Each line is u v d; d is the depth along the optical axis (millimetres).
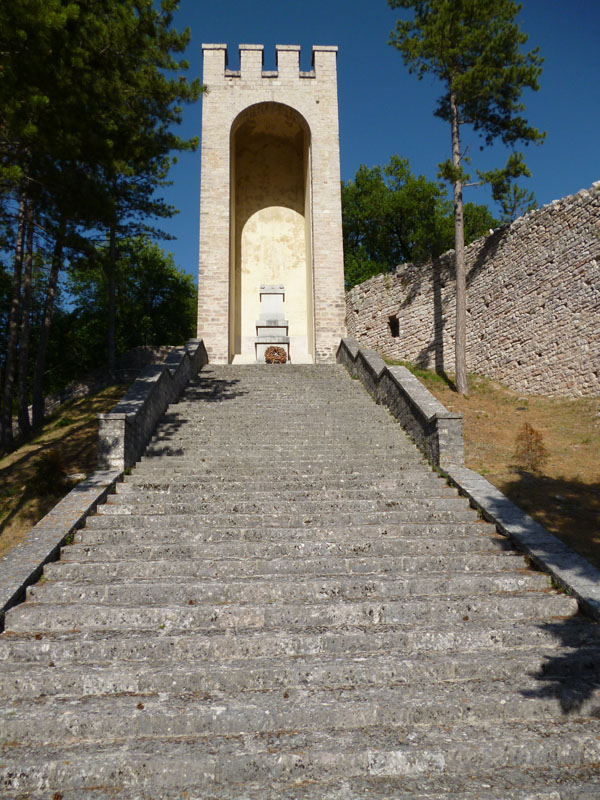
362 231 32188
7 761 3342
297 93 21625
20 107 7223
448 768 3387
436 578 5430
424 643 4539
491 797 3127
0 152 8234
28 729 3588
